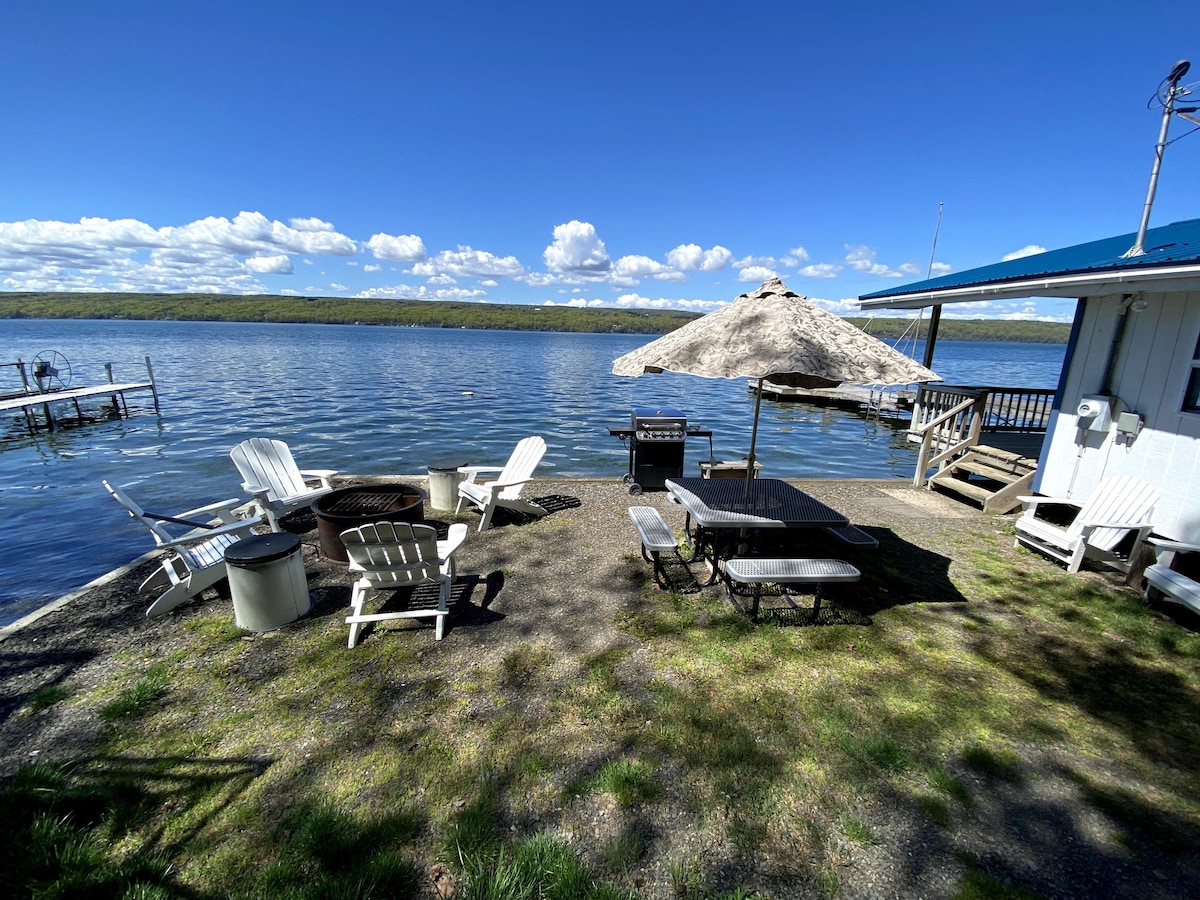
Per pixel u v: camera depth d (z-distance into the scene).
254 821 2.43
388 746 2.89
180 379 25.33
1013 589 4.89
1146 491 5.22
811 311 4.21
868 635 4.06
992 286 6.53
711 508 4.66
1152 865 2.26
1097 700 3.35
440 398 21.77
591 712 3.16
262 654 3.78
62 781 2.63
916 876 2.19
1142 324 5.64
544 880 2.14
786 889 2.13
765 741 2.93
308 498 6.17
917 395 14.03
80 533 7.07
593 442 14.14
